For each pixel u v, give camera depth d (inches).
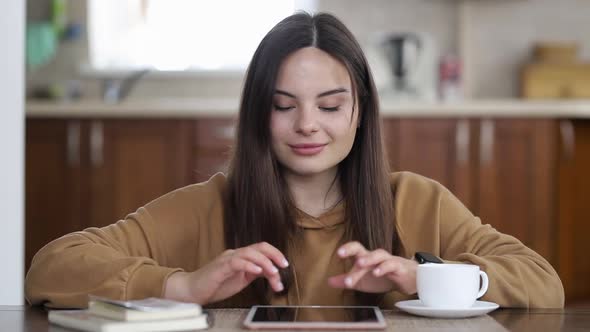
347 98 58.8
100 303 44.9
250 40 212.1
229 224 62.4
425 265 48.8
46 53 199.0
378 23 208.8
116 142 176.6
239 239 61.4
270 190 60.3
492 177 177.5
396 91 196.5
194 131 176.2
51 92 195.9
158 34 210.7
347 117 58.9
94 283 52.2
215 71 208.2
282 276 59.5
